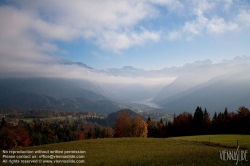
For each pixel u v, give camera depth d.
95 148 41.53
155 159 28.88
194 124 95.25
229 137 60.03
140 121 83.38
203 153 31.30
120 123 86.56
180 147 40.81
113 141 51.12
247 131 81.06
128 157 31.45
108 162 28.75
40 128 138.25
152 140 52.53
